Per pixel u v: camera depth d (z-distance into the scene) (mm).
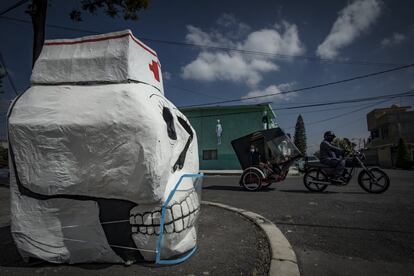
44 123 2510
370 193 6848
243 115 19531
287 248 2902
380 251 2961
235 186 9281
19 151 2561
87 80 2822
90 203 2562
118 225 2549
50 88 2811
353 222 4070
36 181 2539
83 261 2598
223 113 19828
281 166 8164
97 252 2584
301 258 2795
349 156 7203
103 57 2859
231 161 19406
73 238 2574
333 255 2867
